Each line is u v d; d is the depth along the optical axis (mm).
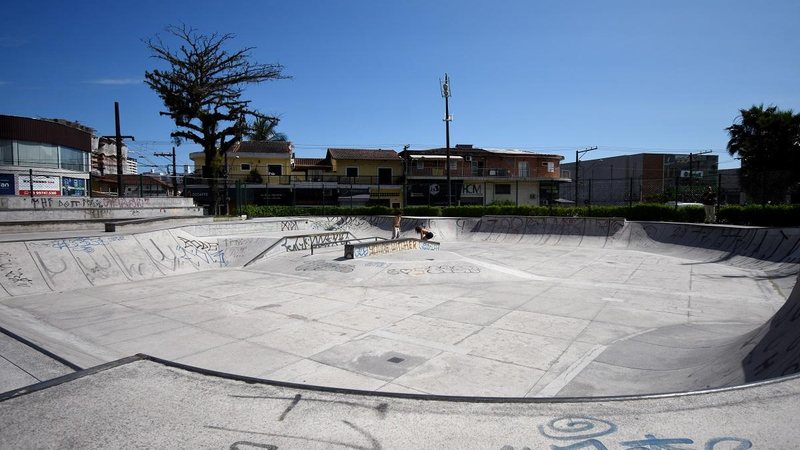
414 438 2506
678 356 5984
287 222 22469
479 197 42844
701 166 45281
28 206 19406
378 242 14641
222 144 28906
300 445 2479
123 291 10266
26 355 4398
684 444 2309
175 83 27266
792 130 27328
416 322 7730
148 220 18203
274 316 8117
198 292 10172
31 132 27594
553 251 17828
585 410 2748
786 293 9828
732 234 15430
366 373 5496
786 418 2525
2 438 2596
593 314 8258
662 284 11000
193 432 2652
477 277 11672
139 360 3842
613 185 48000
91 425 2750
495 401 2920
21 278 9945
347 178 41562
